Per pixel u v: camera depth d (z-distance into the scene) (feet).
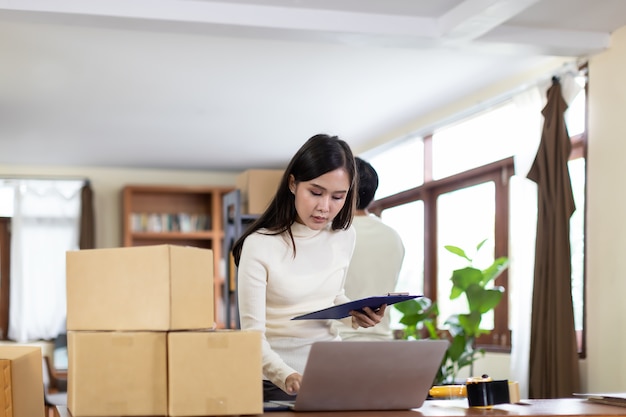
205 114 21.93
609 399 6.73
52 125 23.00
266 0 13.42
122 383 5.48
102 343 5.51
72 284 5.82
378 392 5.89
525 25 14.89
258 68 17.78
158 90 19.44
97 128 23.49
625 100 14.82
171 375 5.43
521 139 16.98
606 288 15.07
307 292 6.93
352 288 10.05
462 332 16.65
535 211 16.60
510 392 6.53
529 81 17.33
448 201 22.02
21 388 6.47
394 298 6.29
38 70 17.69
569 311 15.30
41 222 28.25
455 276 16.44
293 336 6.90
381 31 14.16
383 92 19.85
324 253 7.08
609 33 15.31
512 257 18.85
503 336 19.21
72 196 28.66
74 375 5.50
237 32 13.97
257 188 16.05
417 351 5.82
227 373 5.53
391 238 10.29
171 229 29.37
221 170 30.78
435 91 19.79
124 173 29.89
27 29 15.06
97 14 12.89
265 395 6.75
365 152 26.11
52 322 27.78
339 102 20.80
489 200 20.01
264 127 23.63
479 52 15.46
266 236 6.79
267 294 6.93
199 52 16.58
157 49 16.35
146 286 5.54
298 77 18.49
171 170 30.42
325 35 14.21
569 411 6.10
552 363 15.35
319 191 6.61
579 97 16.51
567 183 15.55
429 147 22.88
